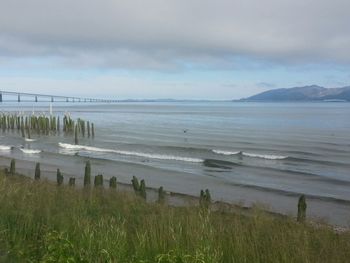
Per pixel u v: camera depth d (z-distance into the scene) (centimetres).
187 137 6116
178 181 2941
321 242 776
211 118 11206
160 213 1120
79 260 561
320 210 2173
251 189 2697
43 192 1289
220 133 6744
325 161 3916
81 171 3256
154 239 635
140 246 607
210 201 1864
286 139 5834
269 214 1572
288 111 15912
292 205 2264
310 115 12556
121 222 908
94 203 1245
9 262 590
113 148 4806
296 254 615
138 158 4066
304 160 3975
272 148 4869
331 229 1216
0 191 1078
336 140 5712
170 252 561
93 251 603
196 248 580
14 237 688
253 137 6097
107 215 1020
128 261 576
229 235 704
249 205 2188
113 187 2033
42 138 5794
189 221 802
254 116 12094
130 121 10069
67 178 2855
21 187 1298
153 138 5969
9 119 6944
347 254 679
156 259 538
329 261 630
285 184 2900
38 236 731
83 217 890
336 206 2267
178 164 3744
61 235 631
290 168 3575
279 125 8438
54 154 4269
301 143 5366
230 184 2850
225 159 4069
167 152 4519
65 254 566
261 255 607
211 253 577
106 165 3612
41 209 929
